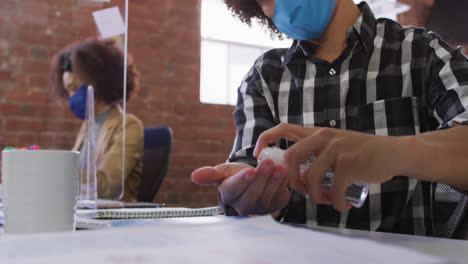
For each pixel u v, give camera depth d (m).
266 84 1.04
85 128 1.50
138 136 1.88
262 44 4.16
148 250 0.29
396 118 0.91
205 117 3.80
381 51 0.95
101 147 1.45
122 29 1.53
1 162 0.49
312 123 0.96
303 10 0.89
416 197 0.90
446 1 2.56
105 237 0.33
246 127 1.01
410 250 0.31
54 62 1.54
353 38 0.95
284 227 0.40
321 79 0.97
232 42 4.03
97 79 1.49
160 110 3.65
